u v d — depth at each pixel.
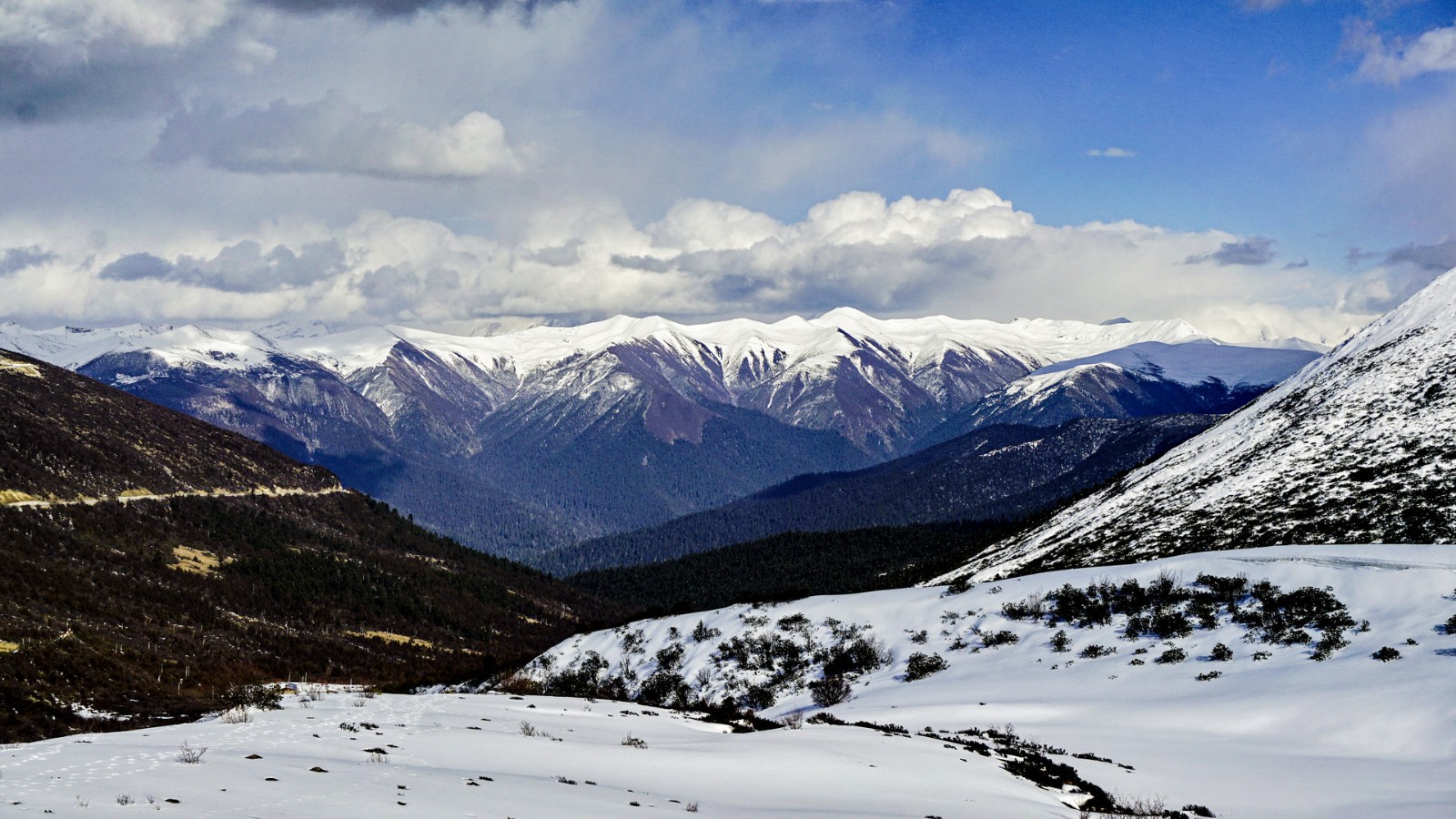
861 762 34.81
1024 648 61.50
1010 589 70.56
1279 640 52.12
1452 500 73.94
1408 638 47.88
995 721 47.50
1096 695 50.78
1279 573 59.69
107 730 49.69
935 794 30.81
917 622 69.38
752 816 26.62
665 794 29.33
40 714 53.06
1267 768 35.84
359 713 46.50
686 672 70.25
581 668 76.94
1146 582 64.00
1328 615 53.09
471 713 48.00
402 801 24.73
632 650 77.12
